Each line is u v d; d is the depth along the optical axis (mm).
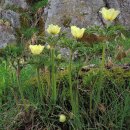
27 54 1352
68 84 1465
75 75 1449
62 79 1486
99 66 1556
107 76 1451
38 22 4410
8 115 1397
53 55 1302
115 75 1474
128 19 4227
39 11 4430
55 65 1369
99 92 1331
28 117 1354
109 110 1346
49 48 1354
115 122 1335
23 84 1511
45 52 1350
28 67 1829
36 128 1327
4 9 4855
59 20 4105
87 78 1438
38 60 1317
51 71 1363
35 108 1351
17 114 1356
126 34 3961
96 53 1391
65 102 1403
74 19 4055
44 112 1354
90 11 4059
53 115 1335
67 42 1246
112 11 1234
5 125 1377
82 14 4055
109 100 1374
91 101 1339
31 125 1349
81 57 1468
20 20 4695
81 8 4070
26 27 4648
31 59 1332
